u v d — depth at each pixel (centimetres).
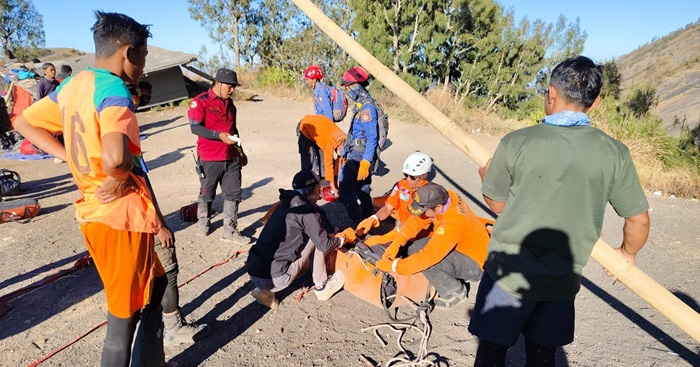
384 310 336
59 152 217
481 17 1902
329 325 332
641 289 188
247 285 386
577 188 183
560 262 189
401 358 293
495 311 203
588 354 303
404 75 1762
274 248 332
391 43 1875
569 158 182
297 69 2400
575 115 186
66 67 927
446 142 1036
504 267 198
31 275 401
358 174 475
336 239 349
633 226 188
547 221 186
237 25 2736
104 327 324
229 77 427
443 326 333
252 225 523
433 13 1862
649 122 1113
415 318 340
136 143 192
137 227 198
